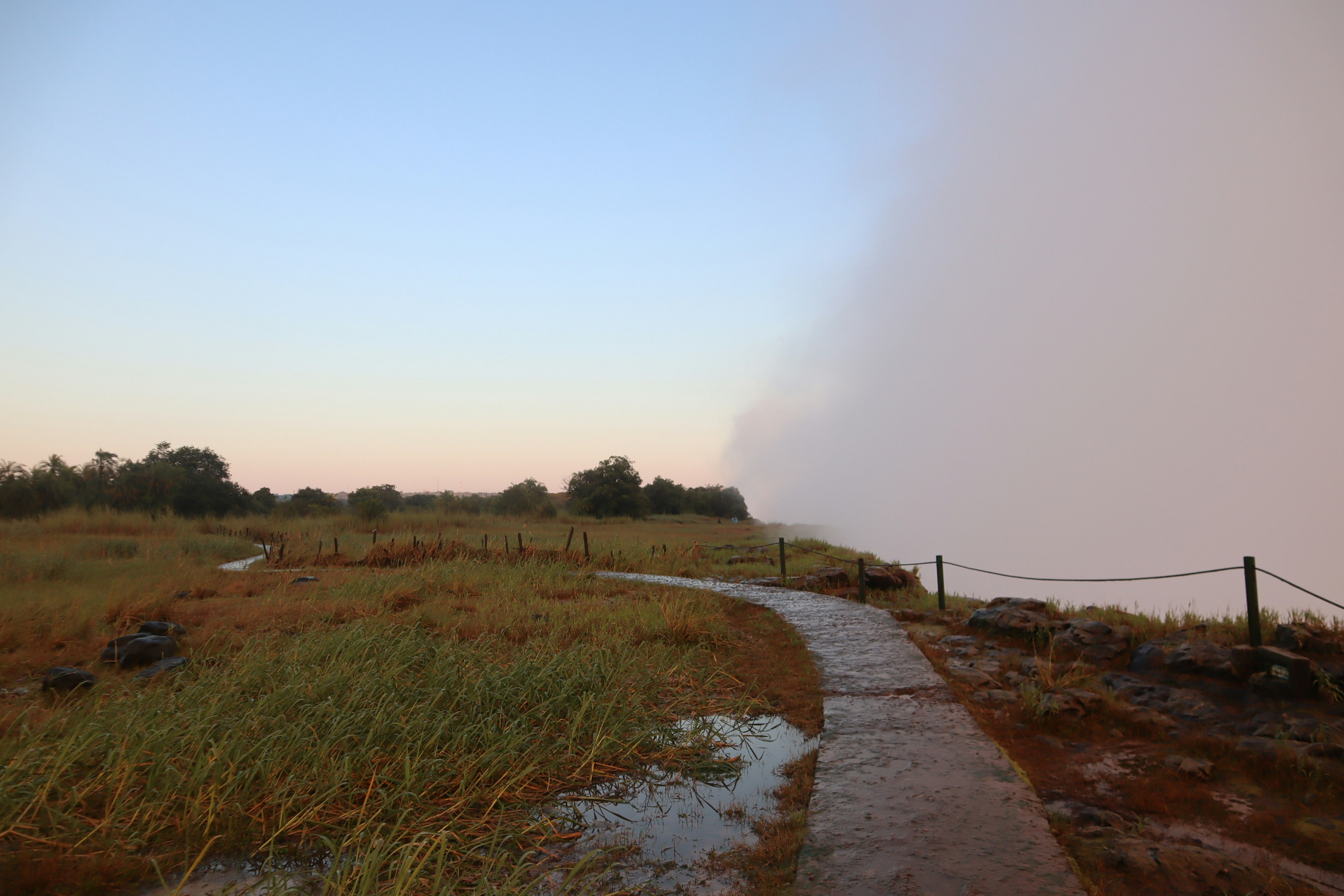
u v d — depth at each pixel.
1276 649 6.93
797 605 12.74
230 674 7.45
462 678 7.31
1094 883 4.16
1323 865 4.37
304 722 5.87
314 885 4.22
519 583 15.16
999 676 8.14
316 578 16.31
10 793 4.73
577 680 7.36
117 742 5.42
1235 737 6.16
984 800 5.04
